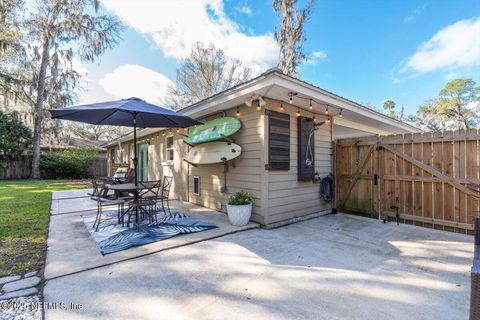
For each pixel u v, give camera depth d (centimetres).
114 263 277
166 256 299
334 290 225
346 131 855
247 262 284
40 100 1241
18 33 1099
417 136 440
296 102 458
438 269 268
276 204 448
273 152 442
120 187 432
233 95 427
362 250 324
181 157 706
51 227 411
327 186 542
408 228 429
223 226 421
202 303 204
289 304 204
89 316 186
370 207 507
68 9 1148
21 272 253
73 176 1481
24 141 1350
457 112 2211
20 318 182
